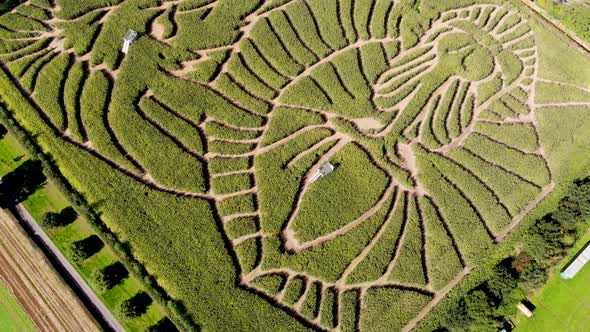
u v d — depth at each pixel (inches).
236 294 1406.3
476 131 1640.0
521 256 1471.5
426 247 1483.8
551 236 1443.2
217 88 1686.8
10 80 1676.9
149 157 1563.7
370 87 1692.9
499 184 1556.3
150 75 1685.5
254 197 1529.3
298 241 1477.6
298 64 1721.2
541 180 1566.2
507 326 1403.8
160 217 1488.7
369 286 1437.0
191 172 1545.3
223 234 1485.0
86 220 1481.3
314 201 1517.0
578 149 1614.2
